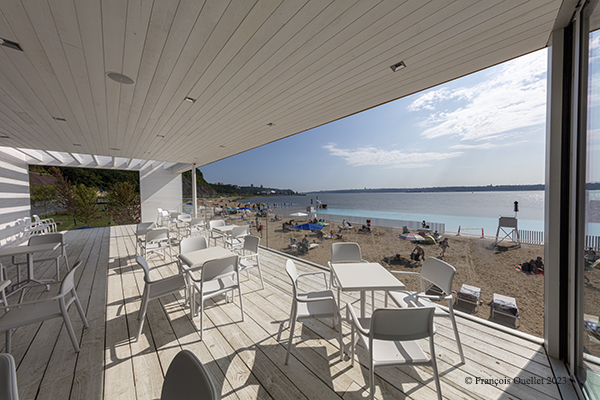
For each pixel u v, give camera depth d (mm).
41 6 1224
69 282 1933
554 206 1644
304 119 3197
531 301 2168
